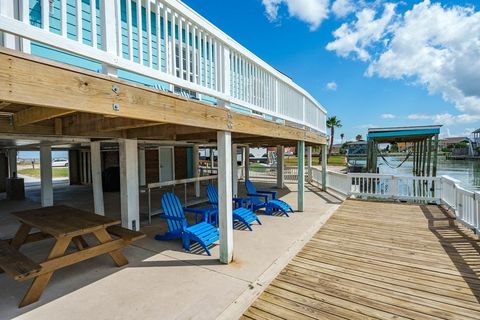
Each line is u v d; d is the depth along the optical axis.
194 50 3.31
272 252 4.22
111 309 2.67
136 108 2.39
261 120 4.85
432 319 2.53
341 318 2.55
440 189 7.73
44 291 3.01
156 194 10.28
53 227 3.25
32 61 1.66
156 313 2.60
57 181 15.29
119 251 3.67
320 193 10.34
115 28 2.31
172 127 4.31
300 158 7.18
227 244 3.77
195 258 3.99
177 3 2.96
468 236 4.93
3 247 3.17
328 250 4.31
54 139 5.01
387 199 8.64
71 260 3.09
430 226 5.60
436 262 3.80
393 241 4.71
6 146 8.46
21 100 1.59
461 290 3.04
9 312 2.62
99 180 5.66
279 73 5.68
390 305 2.76
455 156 42.72
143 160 12.03
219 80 3.77
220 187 3.82
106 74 2.22
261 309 2.70
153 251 4.27
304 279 3.33
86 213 4.00
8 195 9.27
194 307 2.71
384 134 9.21
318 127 9.36
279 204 6.79
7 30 1.59
